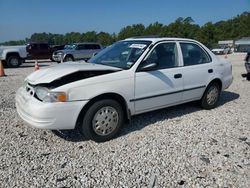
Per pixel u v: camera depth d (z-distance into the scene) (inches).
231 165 143.9
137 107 184.7
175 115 224.2
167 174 134.9
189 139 175.8
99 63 199.6
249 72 404.8
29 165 140.9
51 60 981.8
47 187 123.0
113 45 223.0
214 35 3447.3
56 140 171.9
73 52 864.3
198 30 3464.6
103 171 136.7
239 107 255.0
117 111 173.3
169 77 199.3
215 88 242.7
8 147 160.6
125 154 154.6
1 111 229.3
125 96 175.6
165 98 199.9
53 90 152.6
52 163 143.4
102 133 169.8
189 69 215.2
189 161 147.6
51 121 152.9
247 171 138.4
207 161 147.6
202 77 226.1
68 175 132.6
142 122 206.2
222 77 246.1
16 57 707.4
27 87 172.9
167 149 161.2
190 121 210.2
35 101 156.6
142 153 155.9
